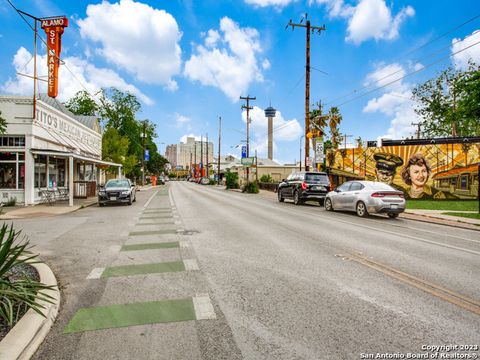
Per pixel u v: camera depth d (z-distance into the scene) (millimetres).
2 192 19047
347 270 6012
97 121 36469
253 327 3789
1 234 4250
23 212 16172
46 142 21359
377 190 14141
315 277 5598
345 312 4176
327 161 28062
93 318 4062
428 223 13094
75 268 6285
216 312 4203
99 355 3227
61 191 24078
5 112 18953
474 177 23672
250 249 7750
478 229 11523
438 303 4461
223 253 7363
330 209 16953
